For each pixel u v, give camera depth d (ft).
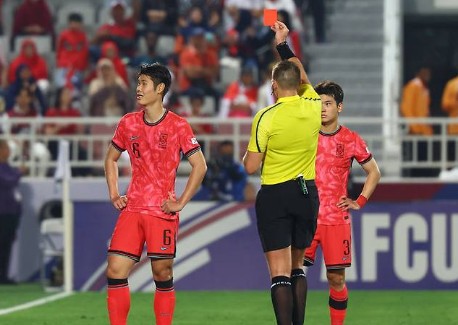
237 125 186.29
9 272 184.14
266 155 97.09
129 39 229.45
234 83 209.36
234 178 175.42
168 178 98.37
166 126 98.02
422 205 156.87
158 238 98.12
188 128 98.48
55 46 241.96
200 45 219.20
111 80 200.03
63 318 129.18
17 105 203.82
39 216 184.96
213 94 219.41
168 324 100.12
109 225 157.07
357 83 231.71
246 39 228.22
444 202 157.07
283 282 95.96
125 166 185.06
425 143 196.54
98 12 255.09
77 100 217.15
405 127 206.69
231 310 136.26
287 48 101.35
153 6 233.76
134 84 220.02
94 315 131.85
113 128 192.95
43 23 239.30
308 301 144.36
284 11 220.64
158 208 98.02
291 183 96.89
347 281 156.97
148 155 98.12
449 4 240.94
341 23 240.53
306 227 98.17
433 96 250.37
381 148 213.05
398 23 230.68
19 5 254.27
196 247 156.56
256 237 156.76
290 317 95.55
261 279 156.76
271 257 96.99
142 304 140.77
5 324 124.36
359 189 159.53
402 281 156.97
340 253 104.94
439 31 249.75
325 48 235.40
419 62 250.16
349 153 104.83
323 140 104.78
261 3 230.48
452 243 157.17
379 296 150.41
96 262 157.17
